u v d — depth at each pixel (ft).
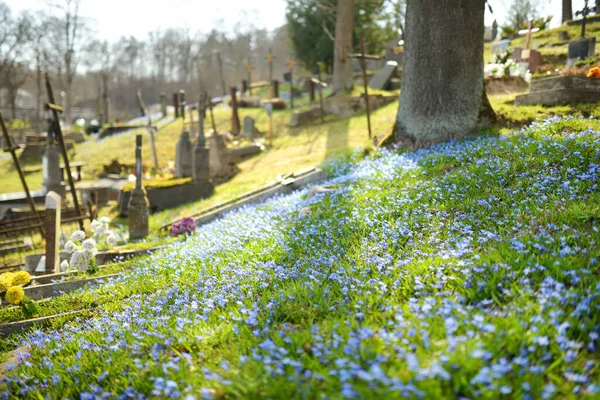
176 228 37.22
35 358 18.12
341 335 12.18
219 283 20.22
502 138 32.35
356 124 78.43
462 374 9.35
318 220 26.22
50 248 32.01
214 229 33.94
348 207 26.76
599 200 18.16
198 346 14.28
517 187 22.45
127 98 368.89
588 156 23.16
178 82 391.65
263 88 150.71
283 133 87.20
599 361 10.10
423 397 8.69
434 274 15.34
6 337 21.79
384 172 33.06
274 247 23.56
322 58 136.36
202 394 10.64
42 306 24.38
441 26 39.24
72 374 15.11
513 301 12.28
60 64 252.01
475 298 13.37
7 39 225.56
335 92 103.45
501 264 14.08
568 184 20.22
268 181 52.60
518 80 57.77
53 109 41.50
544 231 16.15
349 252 20.06
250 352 12.72
